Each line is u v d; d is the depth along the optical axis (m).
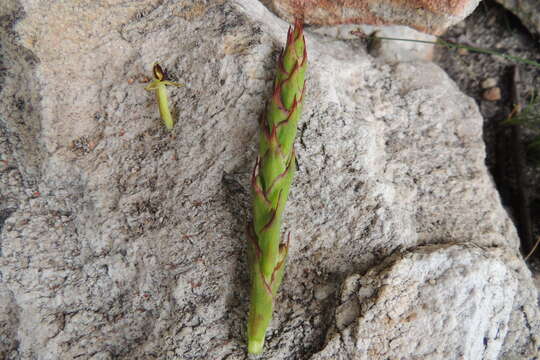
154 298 0.16
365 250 0.16
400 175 0.18
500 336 0.16
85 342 0.17
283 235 0.16
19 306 0.17
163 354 0.16
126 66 0.18
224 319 0.16
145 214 0.17
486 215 0.18
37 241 0.18
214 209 0.17
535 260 0.21
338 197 0.17
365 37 0.21
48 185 0.18
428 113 0.19
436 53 0.24
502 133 0.23
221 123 0.17
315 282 0.16
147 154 0.17
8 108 0.19
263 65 0.17
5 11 0.19
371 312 0.15
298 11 0.21
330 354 0.15
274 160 0.15
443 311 0.15
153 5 0.18
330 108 0.17
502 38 0.24
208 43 0.17
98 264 0.17
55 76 0.18
